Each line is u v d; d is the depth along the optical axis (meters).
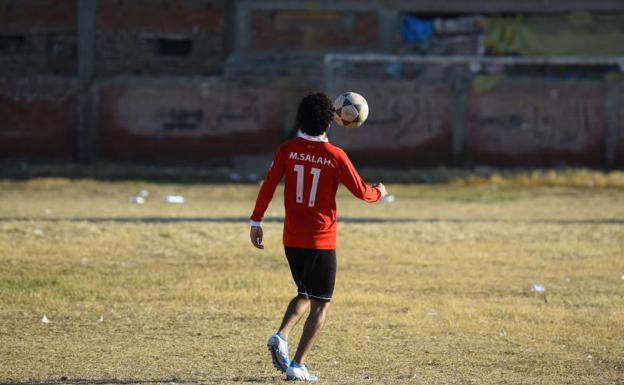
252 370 29.66
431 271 50.44
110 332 34.97
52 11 142.50
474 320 37.81
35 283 44.03
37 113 135.62
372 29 143.00
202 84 135.62
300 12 142.12
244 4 141.25
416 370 30.00
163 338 34.16
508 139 135.38
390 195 100.12
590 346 33.69
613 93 135.12
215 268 50.03
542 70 139.25
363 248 58.09
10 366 29.67
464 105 135.00
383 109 134.88
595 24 141.75
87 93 135.50
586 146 135.62
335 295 42.34
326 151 27.41
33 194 97.44
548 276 49.34
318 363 30.80
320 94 27.78
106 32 141.88
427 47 143.00
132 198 90.00
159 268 49.59
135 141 135.75
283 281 46.00
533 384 28.27
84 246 55.72
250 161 135.62
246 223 67.69
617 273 50.44
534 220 74.06
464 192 104.62
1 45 143.38
